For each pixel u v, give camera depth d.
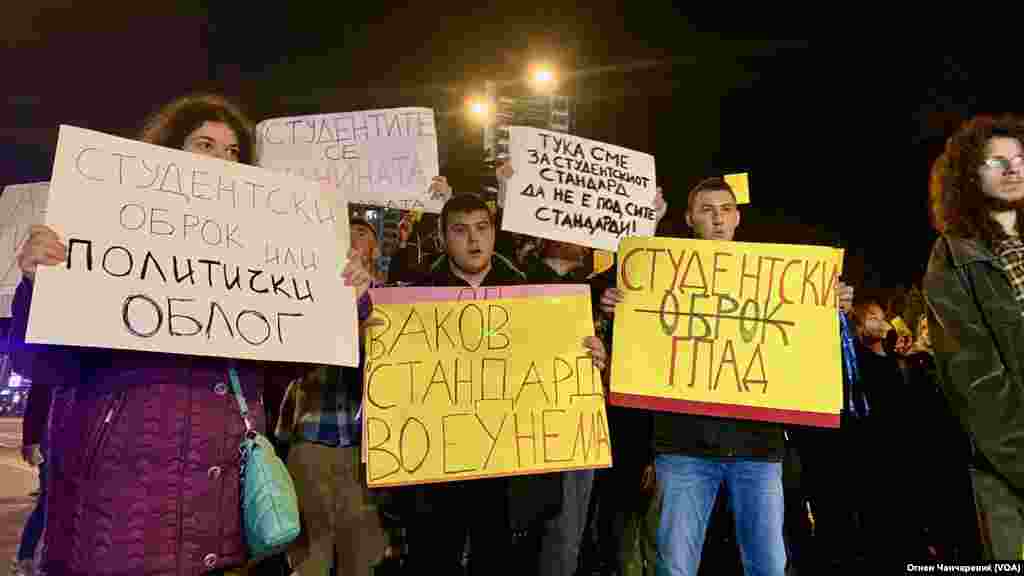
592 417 3.88
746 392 3.81
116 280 2.32
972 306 2.99
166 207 2.53
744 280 3.98
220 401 2.36
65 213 2.31
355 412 3.95
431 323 3.88
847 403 4.14
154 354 2.32
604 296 4.06
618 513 4.61
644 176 5.44
